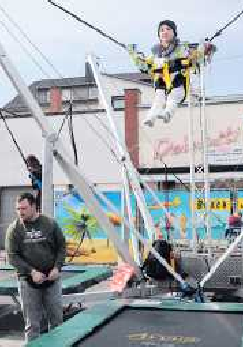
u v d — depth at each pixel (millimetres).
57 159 7031
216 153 19875
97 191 7578
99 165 21578
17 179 22719
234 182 18938
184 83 8078
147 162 21141
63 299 7777
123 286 7789
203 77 8664
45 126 6836
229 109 19969
